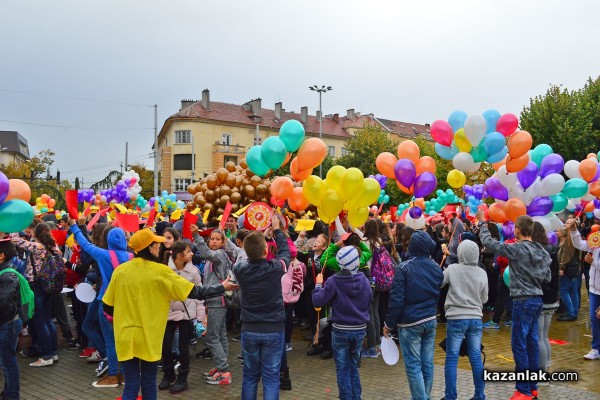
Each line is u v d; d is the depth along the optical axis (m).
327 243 7.48
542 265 5.58
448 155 7.60
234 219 8.08
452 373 5.25
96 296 6.41
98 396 5.80
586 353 7.55
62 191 44.34
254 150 6.18
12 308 5.19
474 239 8.17
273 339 4.69
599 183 7.66
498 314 9.21
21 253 6.76
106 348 6.18
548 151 7.45
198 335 7.21
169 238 6.59
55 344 7.20
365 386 6.14
